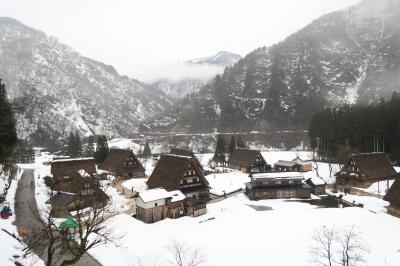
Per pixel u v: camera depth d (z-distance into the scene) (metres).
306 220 40.50
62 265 14.55
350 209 44.91
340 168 71.62
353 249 29.55
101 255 30.67
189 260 28.78
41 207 44.22
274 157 97.12
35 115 152.50
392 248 30.45
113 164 73.25
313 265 27.48
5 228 31.23
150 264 28.45
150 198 43.41
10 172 58.44
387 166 65.25
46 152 131.38
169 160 56.12
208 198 54.09
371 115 80.56
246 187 59.66
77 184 36.53
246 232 36.66
